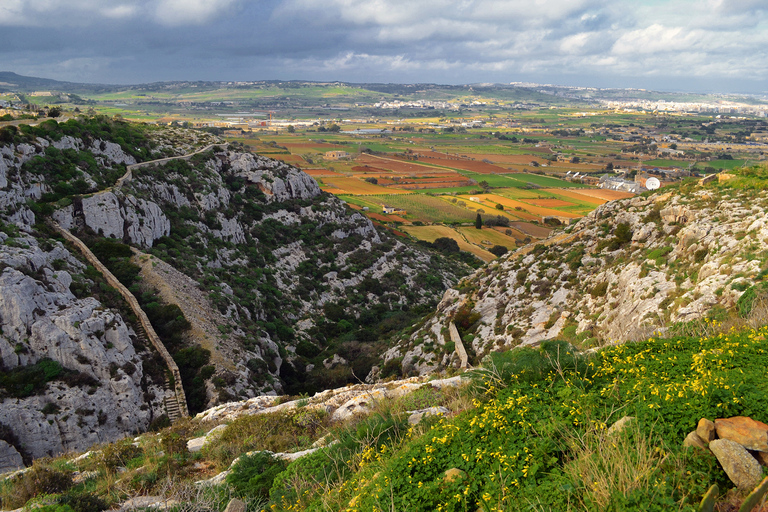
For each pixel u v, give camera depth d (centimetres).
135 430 4031
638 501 577
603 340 3288
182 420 2308
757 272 2434
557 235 6506
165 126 10856
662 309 3002
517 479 712
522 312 4991
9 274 4034
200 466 1592
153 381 4447
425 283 10319
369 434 1222
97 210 6094
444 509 729
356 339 7588
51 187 6050
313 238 10125
